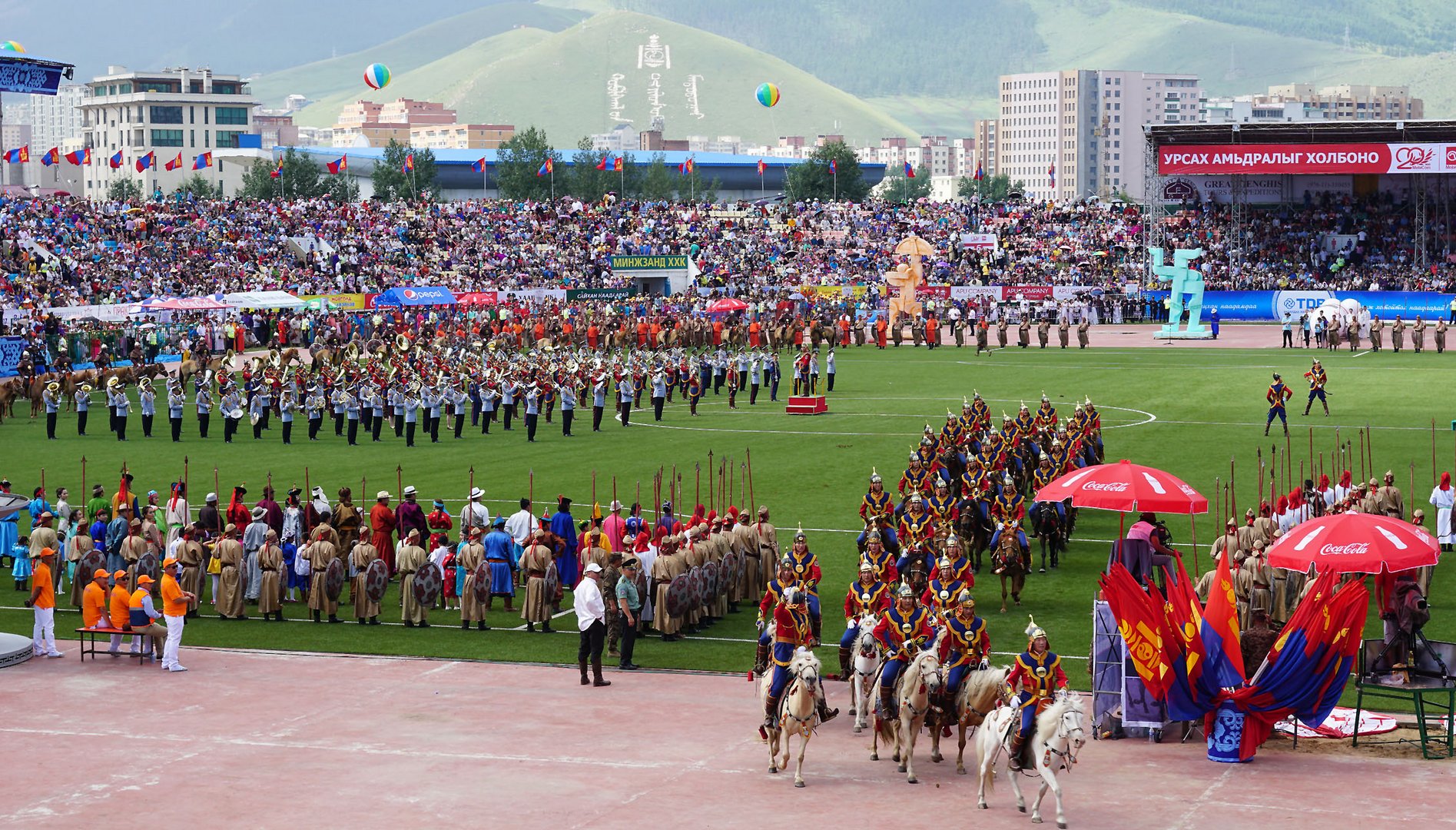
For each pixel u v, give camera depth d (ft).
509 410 242.37
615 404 270.67
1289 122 434.30
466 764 84.99
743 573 130.11
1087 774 83.20
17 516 147.33
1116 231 513.04
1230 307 445.78
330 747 88.43
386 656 112.68
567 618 125.59
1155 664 85.81
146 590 109.81
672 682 104.37
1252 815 75.31
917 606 85.76
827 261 497.87
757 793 79.82
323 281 414.21
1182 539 150.10
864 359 356.38
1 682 104.63
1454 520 144.66
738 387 296.71
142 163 525.34
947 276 476.54
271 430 246.27
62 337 308.60
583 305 406.00
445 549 130.72
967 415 183.52
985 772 77.10
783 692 83.05
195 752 87.45
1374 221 463.01
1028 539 151.12
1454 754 86.94
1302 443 208.74
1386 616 99.96
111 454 213.66
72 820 75.77
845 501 171.73
